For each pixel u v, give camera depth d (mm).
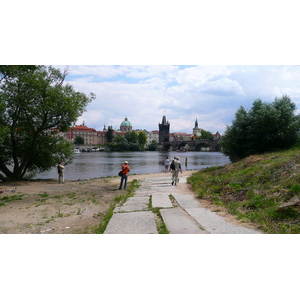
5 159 27719
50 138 28578
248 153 31938
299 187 9289
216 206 10430
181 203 11242
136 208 10828
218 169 23359
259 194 10414
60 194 16453
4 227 8977
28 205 12859
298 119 31141
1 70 24438
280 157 18344
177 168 17734
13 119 26094
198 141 198500
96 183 22328
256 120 31828
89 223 9367
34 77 24266
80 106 26484
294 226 7211
